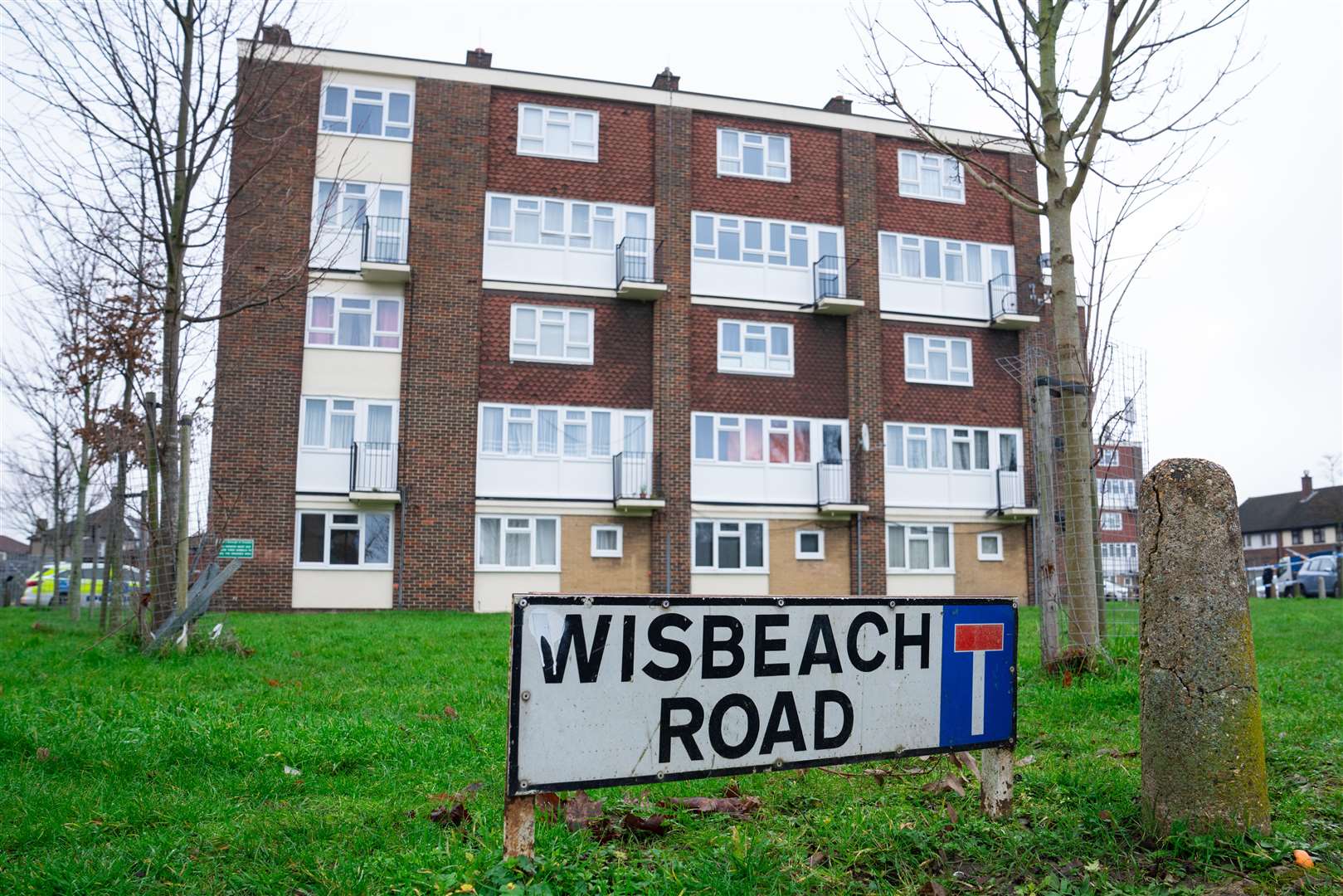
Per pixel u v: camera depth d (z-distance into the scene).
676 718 3.48
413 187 24.53
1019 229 29.28
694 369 26.28
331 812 4.50
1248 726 3.84
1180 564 3.94
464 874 3.37
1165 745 3.90
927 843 3.95
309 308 23.89
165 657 10.41
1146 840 3.91
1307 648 11.32
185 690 8.08
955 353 28.52
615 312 25.80
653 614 3.46
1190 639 3.89
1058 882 3.59
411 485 23.67
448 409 24.11
